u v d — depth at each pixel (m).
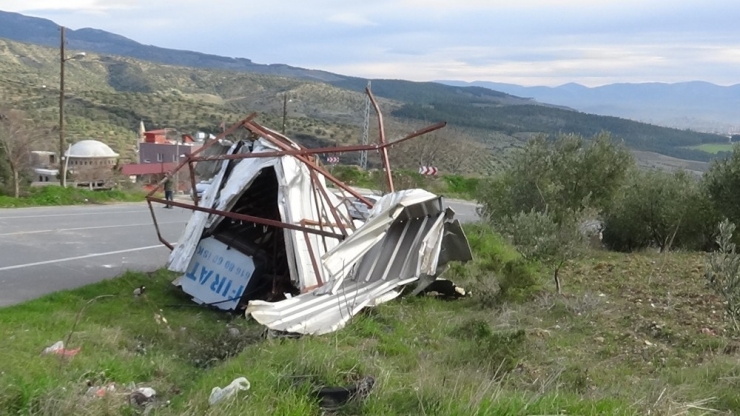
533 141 17.11
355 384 5.17
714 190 17.06
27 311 8.32
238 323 8.88
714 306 9.46
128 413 5.12
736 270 6.44
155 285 10.66
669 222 17.88
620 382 6.12
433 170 37.59
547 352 7.11
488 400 4.88
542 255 10.67
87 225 17.70
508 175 18.38
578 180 16.39
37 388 5.05
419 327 8.54
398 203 9.30
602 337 7.92
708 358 7.00
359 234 8.77
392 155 50.03
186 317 9.09
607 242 18.98
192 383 6.08
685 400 5.33
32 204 22.73
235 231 10.85
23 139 25.53
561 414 4.71
